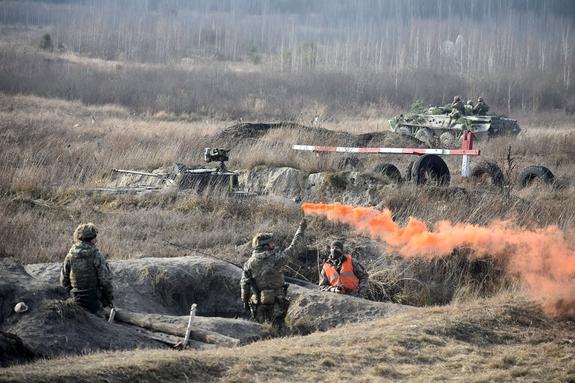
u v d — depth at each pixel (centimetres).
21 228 4328
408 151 5888
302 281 3947
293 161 6278
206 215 4881
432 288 4097
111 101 17625
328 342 2770
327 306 3359
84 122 12019
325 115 16125
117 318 3066
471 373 2555
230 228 4612
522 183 6238
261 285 3184
